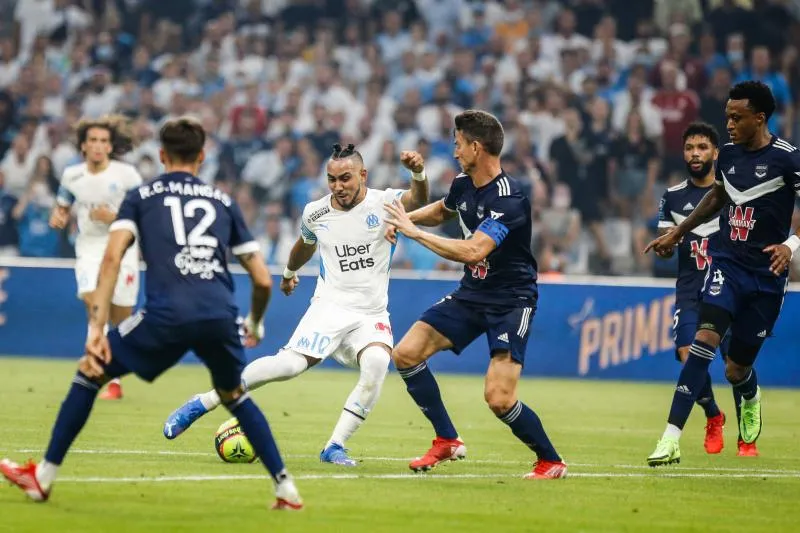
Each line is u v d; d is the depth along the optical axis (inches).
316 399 1697.8
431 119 2972.4
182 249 749.9
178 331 743.7
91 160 1565.0
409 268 2630.4
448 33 3240.7
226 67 3181.6
